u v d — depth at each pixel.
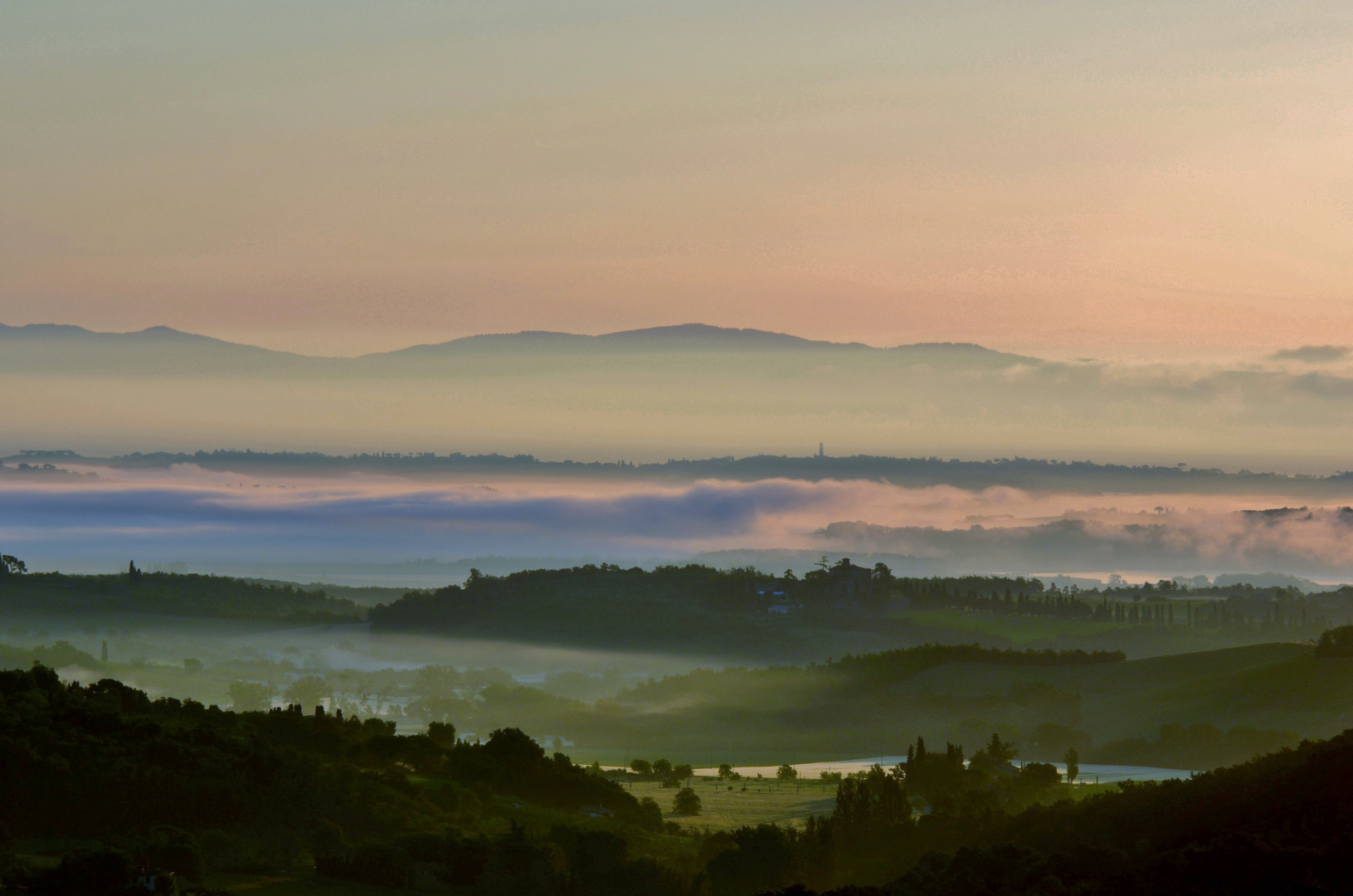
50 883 166.75
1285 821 179.88
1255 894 155.38
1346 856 157.88
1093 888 167.50
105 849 180.12
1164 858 170.88
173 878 174.25
